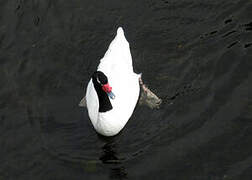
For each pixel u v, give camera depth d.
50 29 19.95
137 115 16.77
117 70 16.42
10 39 19.53
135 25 19.88
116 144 15.92
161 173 14.85
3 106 17.27
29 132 16.38
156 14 20.06
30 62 18.81
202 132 15.88
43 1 20.69
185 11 20.02
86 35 19.75
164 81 17.81
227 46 18.56
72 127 16.58
